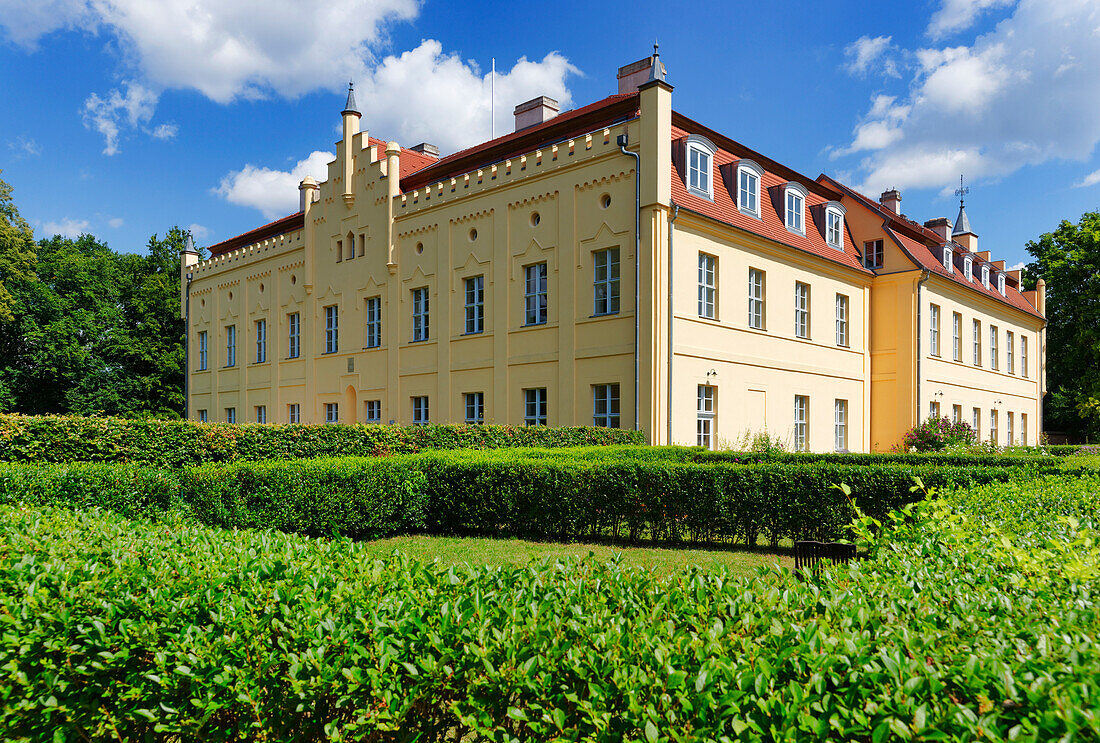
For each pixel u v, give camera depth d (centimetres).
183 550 465
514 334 2180
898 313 2686
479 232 2303
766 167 2450
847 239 2781
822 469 1031
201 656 319
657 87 1844
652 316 1825
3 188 4034
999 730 212
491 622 312
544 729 265
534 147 2291
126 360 4372
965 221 4172
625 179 1917
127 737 347
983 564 384
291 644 319
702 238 1989
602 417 1969
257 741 316
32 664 346
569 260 2039
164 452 1345
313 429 1526
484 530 1211
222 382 3528
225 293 3541
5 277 4009
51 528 561
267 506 1011
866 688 236
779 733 229
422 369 2475
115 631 353
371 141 2850
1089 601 320
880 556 411
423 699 298
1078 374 4431
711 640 278
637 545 1091
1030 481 827
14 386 4031
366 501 1109
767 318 2222
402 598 348
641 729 247
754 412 2162
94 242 5700
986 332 3372
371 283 2691
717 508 1072
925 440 2464
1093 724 201
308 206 2992
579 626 300
